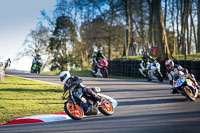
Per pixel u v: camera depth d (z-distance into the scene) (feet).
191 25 374.84
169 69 81.20
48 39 420.77
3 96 90.99
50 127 52.19
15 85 121.08
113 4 396.37
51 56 429.79
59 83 132.98
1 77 139.44
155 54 241.55
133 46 381.81
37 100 84.58
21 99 86.02
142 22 396.37
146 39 464.65
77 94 58.90
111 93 99.66
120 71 200.23
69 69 434.71
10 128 53.31
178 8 355.56
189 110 61.72
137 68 181.78
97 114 64.18
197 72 145.07
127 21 355.77
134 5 383.04
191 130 42.96
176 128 44.80
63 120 59.21
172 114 57.82
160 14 233.76
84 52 435.94
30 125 55.52
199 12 285.43
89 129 48.32
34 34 411.95
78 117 57.93
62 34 416.87
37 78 157.69
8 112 67.82
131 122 52.24
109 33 400.47
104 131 45.96
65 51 424.87
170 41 451.94
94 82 137.39
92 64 174.29
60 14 421.18
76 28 419.33
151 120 52.75
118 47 455.22
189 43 378.94
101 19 406.00
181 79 76.54
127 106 72.38
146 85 122.21
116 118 57.62
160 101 78.07
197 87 78.02
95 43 411.95
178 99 80.28
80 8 411.95
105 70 171.12
